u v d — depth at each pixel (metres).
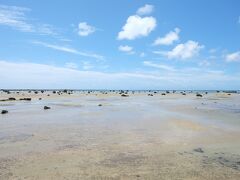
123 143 13.87
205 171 9.46
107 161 10.71
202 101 55.31
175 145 13.42
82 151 12.26
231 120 22.86
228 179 8.70
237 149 12.58
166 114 28.12
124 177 8.93
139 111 31.83
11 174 9.22
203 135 15.99
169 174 9.18
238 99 64.81
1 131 17.55
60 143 13.89
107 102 51.00
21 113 28.97
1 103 46.03
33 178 8.85
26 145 13.45
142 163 10.44
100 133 16.77
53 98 66.62
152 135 16.06
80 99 62.97
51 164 10.33
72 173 9.32
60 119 23.84
